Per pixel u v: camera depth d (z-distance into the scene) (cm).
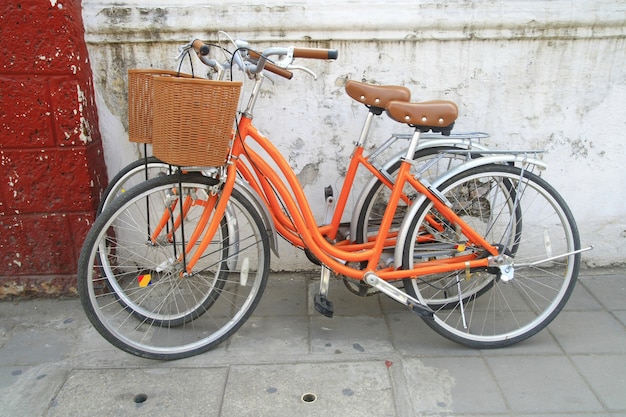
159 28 290
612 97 307
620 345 269
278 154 251
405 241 257
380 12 288
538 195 323
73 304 306
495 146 317
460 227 260
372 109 260
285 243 331
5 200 291
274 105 305
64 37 268
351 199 322
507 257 261
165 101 209
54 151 285
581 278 328
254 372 251
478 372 251
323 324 288
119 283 323
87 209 297
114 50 295
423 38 294
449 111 239
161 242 275
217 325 288
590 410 228
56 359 262
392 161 278
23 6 262
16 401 235
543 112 310
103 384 245
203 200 254
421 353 265
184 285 313
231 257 269
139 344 255
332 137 312
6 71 270
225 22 290
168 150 216
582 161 319
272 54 226
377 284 257
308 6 288
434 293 312
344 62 299
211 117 212
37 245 301
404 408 229
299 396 236
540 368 254
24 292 309
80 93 279
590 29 293
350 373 250
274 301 309
